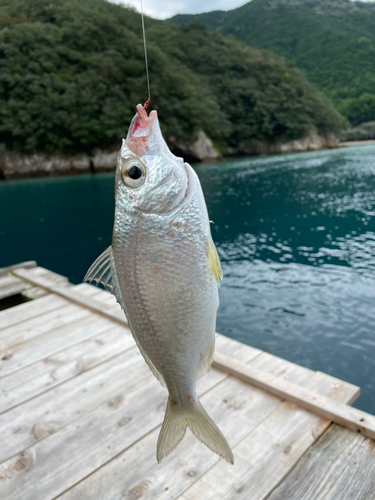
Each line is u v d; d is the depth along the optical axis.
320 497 1.78
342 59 77.94
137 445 2.14
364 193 16.62
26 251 10.95
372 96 62.22
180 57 50.12
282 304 6.37
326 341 5.14
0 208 17.84
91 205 17.67
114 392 2.57
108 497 1.85
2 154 31.05
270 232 11.43
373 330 5.38
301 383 2.61
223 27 145.75
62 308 3.82
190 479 1.92
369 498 1.76
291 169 27.08
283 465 1.96
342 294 6.68
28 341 3.24
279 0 136.50
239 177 24.30
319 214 13.39
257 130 45.72
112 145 35.50
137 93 37.69
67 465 2.03
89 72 35.50
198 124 40.16
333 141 51.00
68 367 2.86
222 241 10.75
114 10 48.44
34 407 2.47
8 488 1.92
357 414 2.18
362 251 9.17
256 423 2.24
